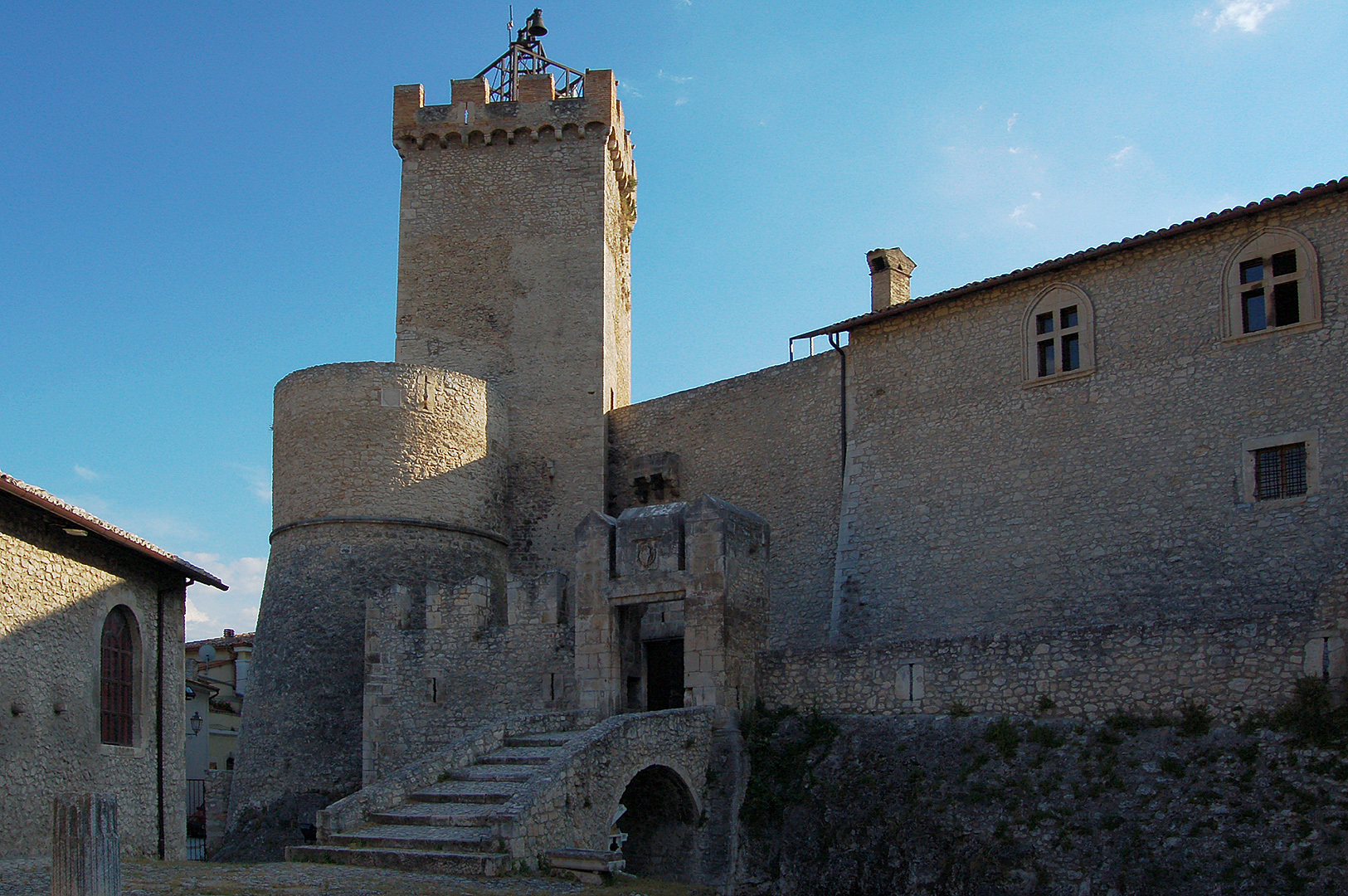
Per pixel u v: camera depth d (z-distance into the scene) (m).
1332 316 24.31
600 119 39.53
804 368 33.66
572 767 19.91
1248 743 18.66
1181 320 26.33
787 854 22.06
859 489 30.72
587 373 38.00
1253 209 25.31
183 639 26.30
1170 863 18.03
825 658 24.14
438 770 21.41
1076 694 20.78
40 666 21.19
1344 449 23.66
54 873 11.82
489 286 39.06
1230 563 24.50
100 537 22.50
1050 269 28.14
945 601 28.27
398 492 33.62
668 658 28.55
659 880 19.11
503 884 16.98
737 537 25.17
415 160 40.34
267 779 32.19
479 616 29.08
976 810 20.42
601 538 26.12
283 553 34.06
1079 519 26.77
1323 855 16.92
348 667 32.16
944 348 30.03
